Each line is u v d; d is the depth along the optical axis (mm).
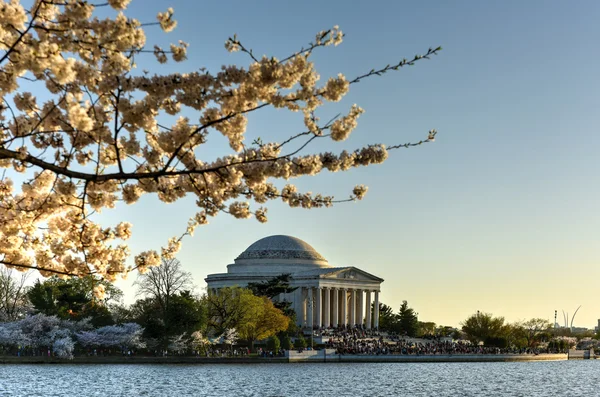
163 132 29906
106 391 109500
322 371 157250
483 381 145250
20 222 34875
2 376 128375
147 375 136875
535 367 199250
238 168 29656
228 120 30484
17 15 25375
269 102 28641
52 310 191875
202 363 176125
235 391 113188
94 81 27594
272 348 194250
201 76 27562
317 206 32406
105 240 36062
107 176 27281
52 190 35781
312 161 29578
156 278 183625
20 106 30719
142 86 27266
